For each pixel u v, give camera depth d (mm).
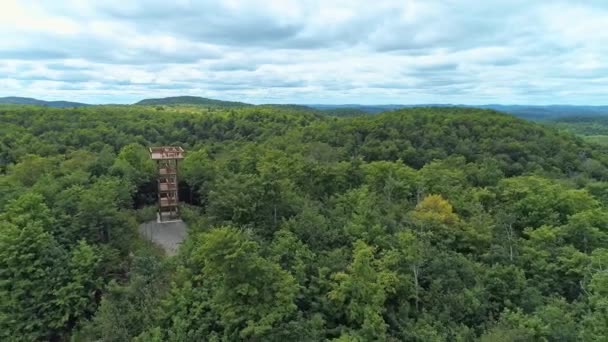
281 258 33750
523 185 50844
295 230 38406
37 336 31031
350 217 42562
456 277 33469
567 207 46094
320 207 44344
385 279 30625
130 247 40656
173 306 30250
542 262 35750
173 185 54906
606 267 32938
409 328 29438
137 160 62875
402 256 34094
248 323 26141
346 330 29016
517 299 32531
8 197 42781
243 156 60719
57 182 47188
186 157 64188
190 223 49250
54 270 33031
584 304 29922
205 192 54281
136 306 31625
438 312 30812
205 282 31891
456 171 59438
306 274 33375
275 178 42062
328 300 30844
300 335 26797
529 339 26578
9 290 32000
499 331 26828
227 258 25859
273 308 27078
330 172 50781
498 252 37438
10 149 70875
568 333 26750
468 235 39469
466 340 28219
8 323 30375
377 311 28938
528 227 42750
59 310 32031
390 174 53062
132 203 54344
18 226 35000
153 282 33812
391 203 46750
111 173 56000
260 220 40156
